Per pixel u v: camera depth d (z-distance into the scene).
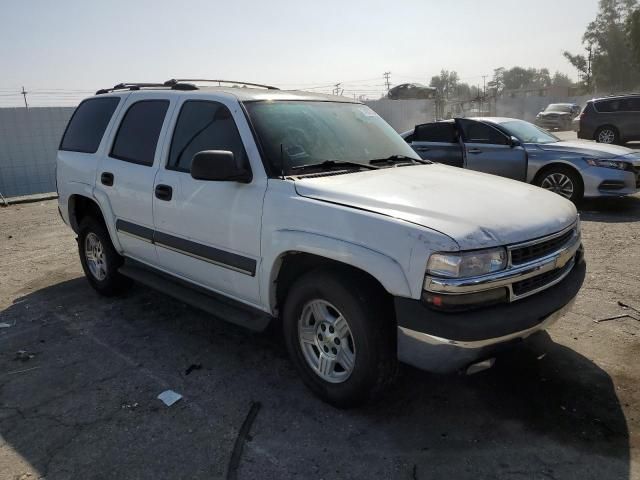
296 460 2.83
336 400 3.22
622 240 6.85
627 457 2.78
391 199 3.06
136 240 4.57
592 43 59.66
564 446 2.88
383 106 24.44
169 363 3.93
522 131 9.48
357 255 2.88
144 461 2.84
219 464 2.81
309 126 3.90
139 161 4.50
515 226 2.90
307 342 3.38
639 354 3.83
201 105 4.04
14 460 2.87
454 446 2.90
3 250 7.34
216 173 3.38
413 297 2.73
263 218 3.37
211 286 3.97
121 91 5.08
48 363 3.97
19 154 14.62
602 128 17.75
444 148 9.80
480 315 2.72
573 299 3.21
